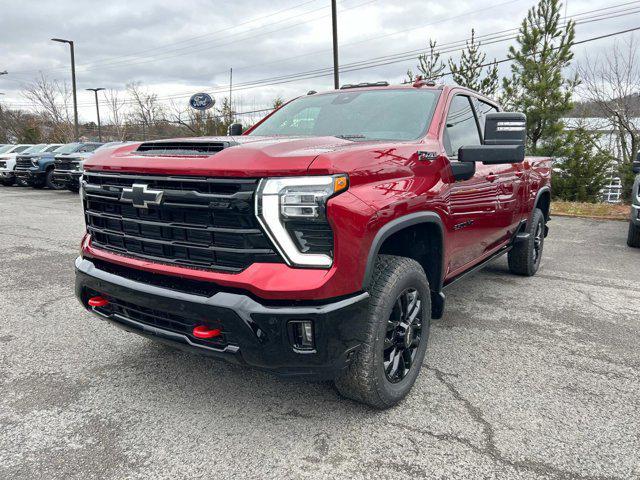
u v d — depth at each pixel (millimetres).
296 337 2295
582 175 14023
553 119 13461
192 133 33531
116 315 2836
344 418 2736
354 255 2324
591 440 2535
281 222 2234
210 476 2262
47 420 2713
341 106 3869
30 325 4133
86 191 2941
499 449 2455
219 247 2357
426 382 3162
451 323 4258
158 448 2469
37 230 9039
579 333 4043
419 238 3195
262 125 4168
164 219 2529
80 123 47562
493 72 16500
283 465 2336
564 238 8750
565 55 13305
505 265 6500
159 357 3525
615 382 3180
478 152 3053
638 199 7480
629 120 20812
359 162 2455
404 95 3777
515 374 3283
